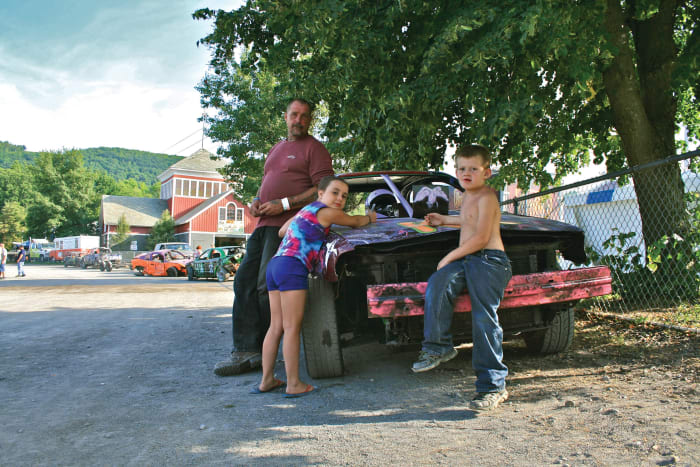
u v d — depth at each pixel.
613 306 5.97
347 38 4.99
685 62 5.62
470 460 2.03
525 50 4.76
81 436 2.49
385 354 4.43
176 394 3.32
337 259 3.08
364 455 2.14
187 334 6.01
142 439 2.43
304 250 3.21
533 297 3.12
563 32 4.19
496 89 5.36
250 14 6.08
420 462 2.03
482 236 2.77
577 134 8.01
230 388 3.47
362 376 3.62
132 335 5.95
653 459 1.95
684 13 7.18
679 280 5.75
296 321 3.21
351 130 6.33
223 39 6.45
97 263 35.16
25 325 6.84
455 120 6.97
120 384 3.60
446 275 2.79
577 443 2.16
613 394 2.87
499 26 4.30
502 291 2.81
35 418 2.79
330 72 5.54
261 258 3.96
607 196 10.84
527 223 3.54
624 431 2.26
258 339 4.02
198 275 20.41
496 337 2.77
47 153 77.75
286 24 5.14
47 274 28.06
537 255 3.68
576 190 11.93
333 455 2.15
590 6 4.51
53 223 74.88
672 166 6.16
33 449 2.30
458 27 4.31
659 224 6.10
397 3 4.98
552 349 3.97
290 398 3.15
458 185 4.60
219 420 2.73
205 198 47.94
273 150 4.13
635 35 6.61
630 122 6.19
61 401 3.15
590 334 4.74
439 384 3.32
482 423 2.50
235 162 22.08
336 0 4.58
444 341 2.77
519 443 2.19
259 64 6.74
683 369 3.29
